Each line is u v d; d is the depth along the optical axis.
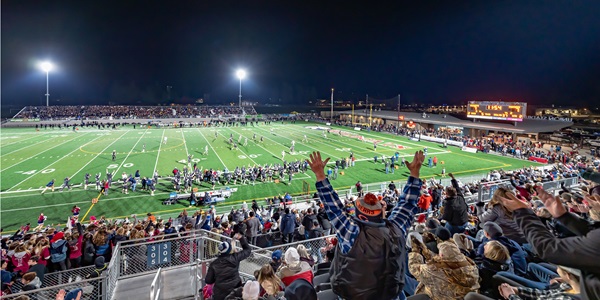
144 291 8.62
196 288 8.28
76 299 6.79
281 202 23.17
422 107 165.12
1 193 28.66
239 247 8.28
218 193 28.14
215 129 72.56
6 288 8.81
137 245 9.42
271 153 45.81
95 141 54.66
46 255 10.60
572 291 3.17
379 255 3.01
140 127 76.81
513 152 46.47
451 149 50.84
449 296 3.76
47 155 43.12
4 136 59.81
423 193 16.70
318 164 3.58
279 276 5.48
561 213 2.72
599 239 2.20
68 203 26.81
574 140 53.09
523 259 5.42
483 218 7.11
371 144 54.31
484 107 58.78
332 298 4.68
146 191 30.00
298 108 136.88
